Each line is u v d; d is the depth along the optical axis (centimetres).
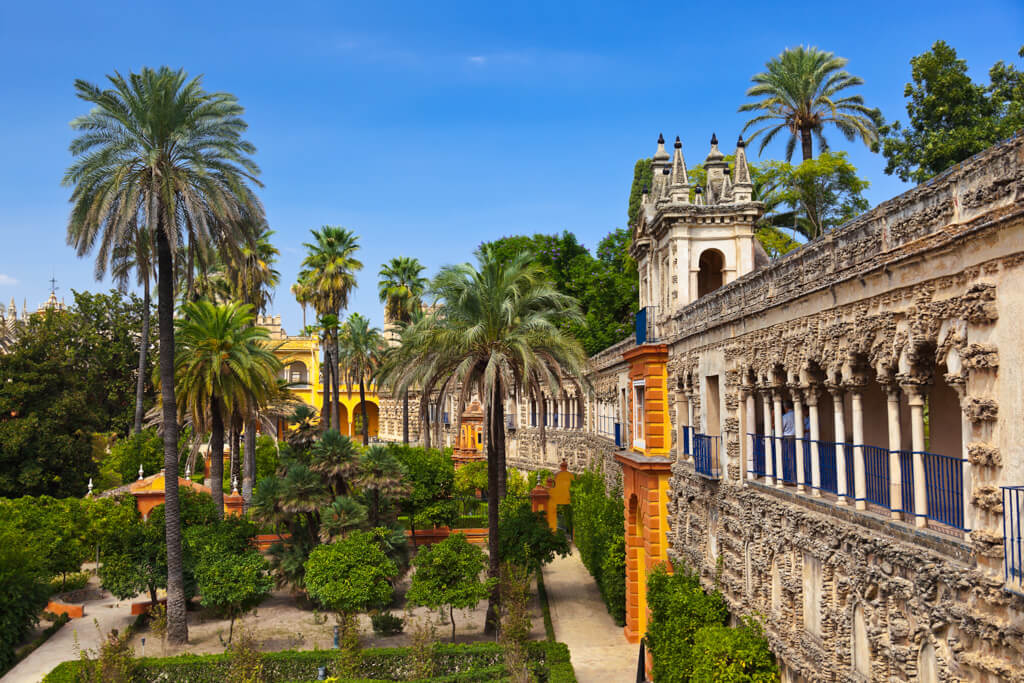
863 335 1309
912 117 3578
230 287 6178
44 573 3434
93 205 3078
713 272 3186
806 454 1670
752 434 1955
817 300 1502
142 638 3138
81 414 5509
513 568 3275
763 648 1791
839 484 1455
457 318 3103
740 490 2000
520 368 3114
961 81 3462
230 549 3497
